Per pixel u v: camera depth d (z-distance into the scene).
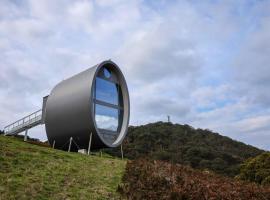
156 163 16.88
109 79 26.92
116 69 27.06
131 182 14.10
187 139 78.75
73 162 17.36
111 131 26.41
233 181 15.30
